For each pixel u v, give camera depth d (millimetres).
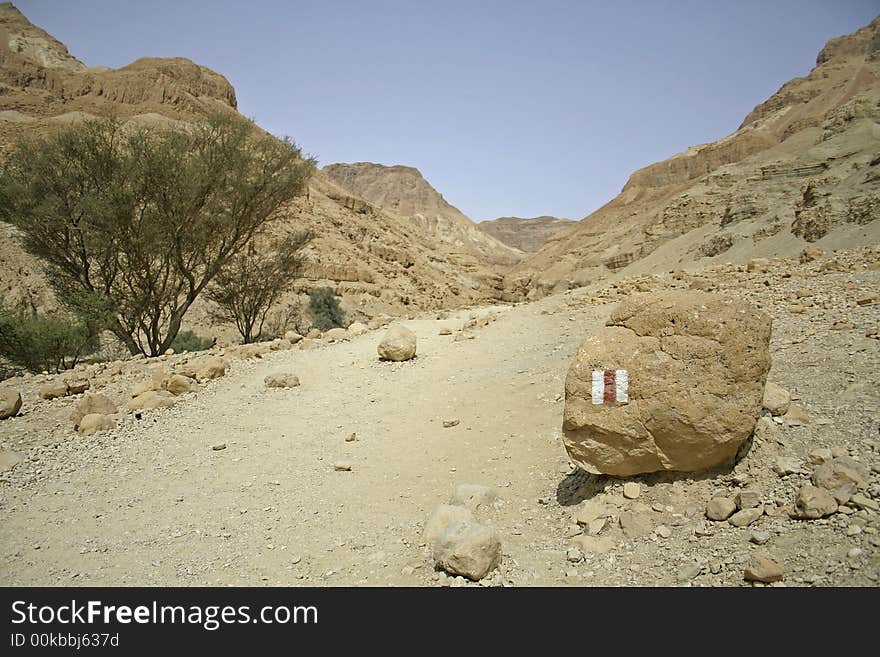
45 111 75125
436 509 5340
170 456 7688
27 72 80250
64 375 12109
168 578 4879
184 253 19375
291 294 39938
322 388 10656
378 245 63969
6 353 15484
